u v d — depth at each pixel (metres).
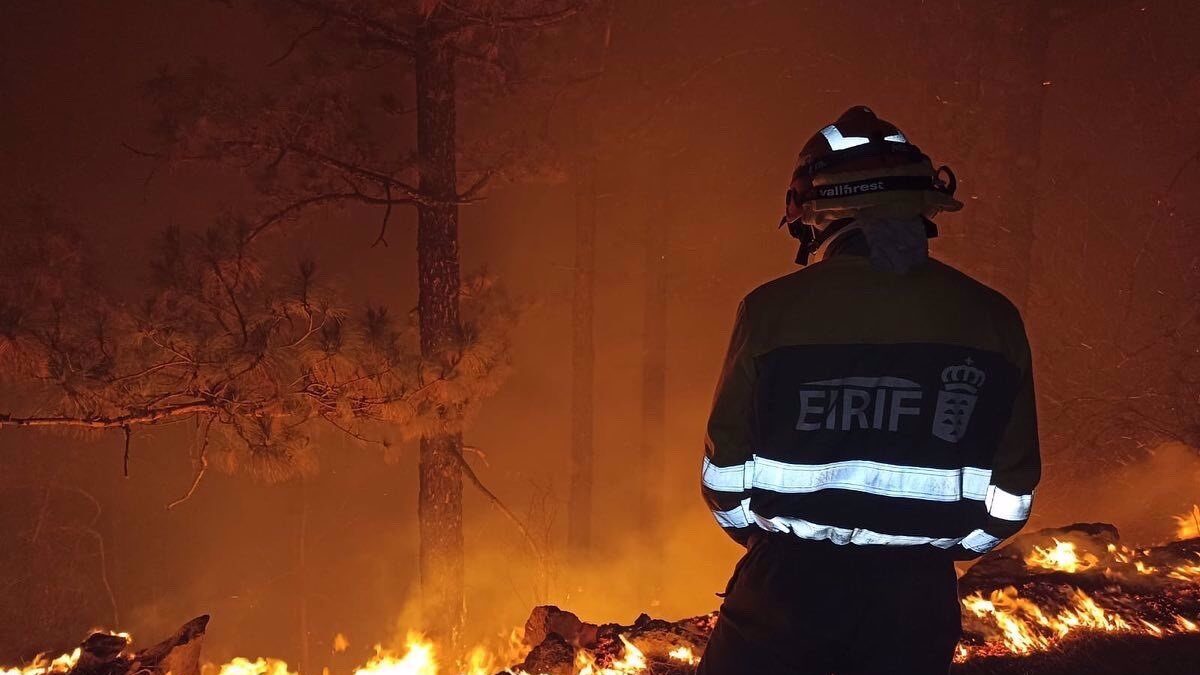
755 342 1.93
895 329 1.89
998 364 1.90
